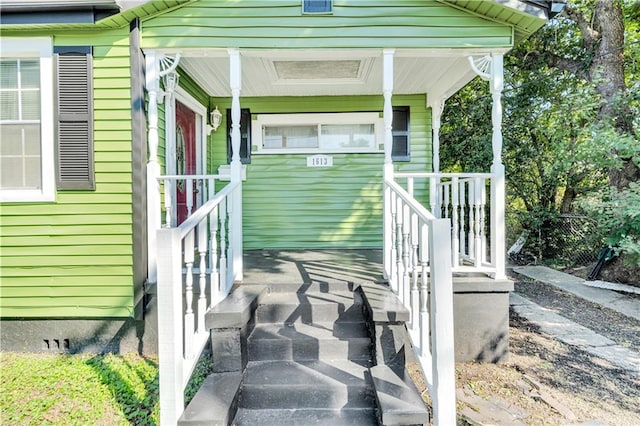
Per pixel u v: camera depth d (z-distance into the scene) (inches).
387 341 101.4
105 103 137.1
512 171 333.4
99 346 139.4
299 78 189.6
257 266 163.0
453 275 140.8
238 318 98.0
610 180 250.2
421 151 220.4
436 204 195.9
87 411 101.3
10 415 99.1
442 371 80.3
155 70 138.8
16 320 140.3
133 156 136.7
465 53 142.9
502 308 132.3
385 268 135.7
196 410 81.8
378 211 220.4
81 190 137.5
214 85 197.0
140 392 110.7
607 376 120.3
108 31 136.7
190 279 92.4
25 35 135.7
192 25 137.3
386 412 80.3
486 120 329.1
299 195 220.8
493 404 103.8
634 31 287.4
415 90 213.3
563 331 159.6
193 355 91.3
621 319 175.3
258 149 219.8
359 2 139.5
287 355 108.5
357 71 180.1
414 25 139.1
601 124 225.9
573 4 294.5
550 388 112.6
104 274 138.2
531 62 319.6
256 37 138.8
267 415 92.5
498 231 134.7
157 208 138.7
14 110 139.2
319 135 221.0
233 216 131.4
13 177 140.1
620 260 241.6
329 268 158.2
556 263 321.7
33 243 138.4
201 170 206.4
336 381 96.8
